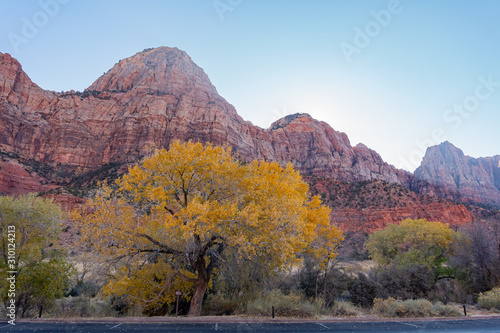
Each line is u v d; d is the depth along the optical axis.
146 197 13.32
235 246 13.28
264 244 12.85
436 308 15.06
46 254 15.45
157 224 13.44
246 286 16.83
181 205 13.59
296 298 14.80
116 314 13.56
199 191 14.11
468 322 12.89
